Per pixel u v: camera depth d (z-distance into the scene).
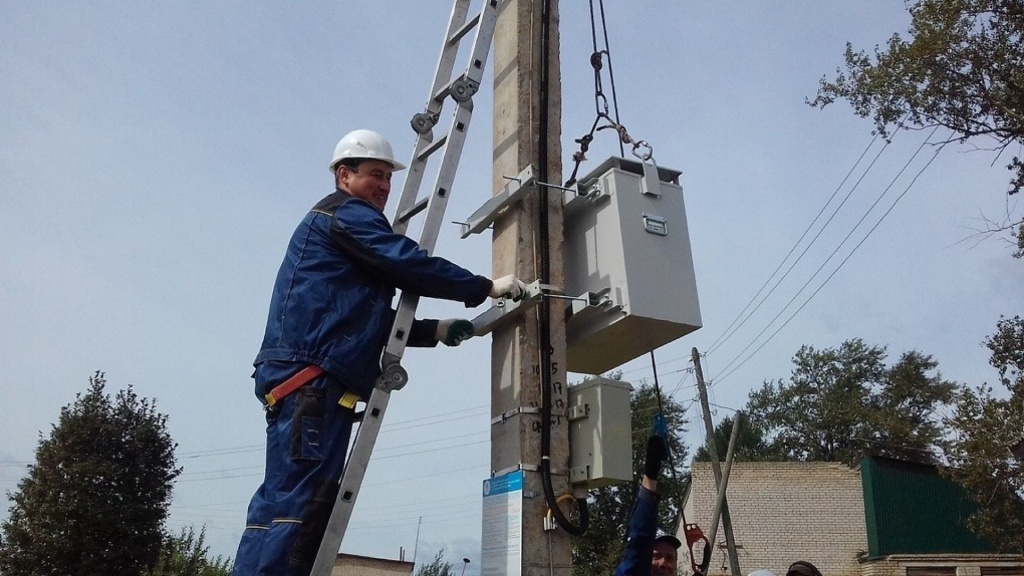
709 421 21.89
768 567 26.08
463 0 4.04
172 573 22.44
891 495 25.89
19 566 21.39
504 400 3.87
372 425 2.98
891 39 14.79
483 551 3.82
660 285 3.80
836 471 26.86
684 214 4.02
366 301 3.05
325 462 2.84
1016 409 15.81
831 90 15.23
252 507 2.90
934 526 25.64
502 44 4.39
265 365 2.98
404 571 40.28
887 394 46.38
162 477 23.36
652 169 3.99
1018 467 16.16
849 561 25.91
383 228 3.10
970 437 16.41
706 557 4.22
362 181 3.34
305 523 2.77
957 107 14.65
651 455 3.67
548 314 3.83
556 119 4.15
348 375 2.93
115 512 22.23
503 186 4.08
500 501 3.74
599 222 3.95
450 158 3.50
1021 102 14.07
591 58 4.57
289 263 3.12
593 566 26.08
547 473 3.62
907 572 24.41
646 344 4.02
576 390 3.86
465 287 3.18
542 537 3.61
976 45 14.33
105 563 21.86
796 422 47.41
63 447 22.52
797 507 26.62
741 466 27.19
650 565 3.52
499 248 4.06
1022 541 17.20
